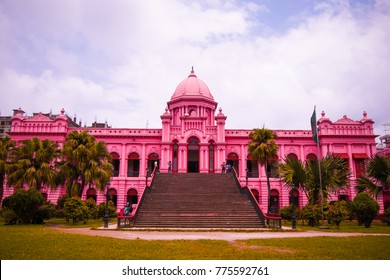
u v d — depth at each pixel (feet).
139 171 159.12
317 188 102.27
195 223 85.40
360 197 95.30
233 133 162.61
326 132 158.40
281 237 62.39
